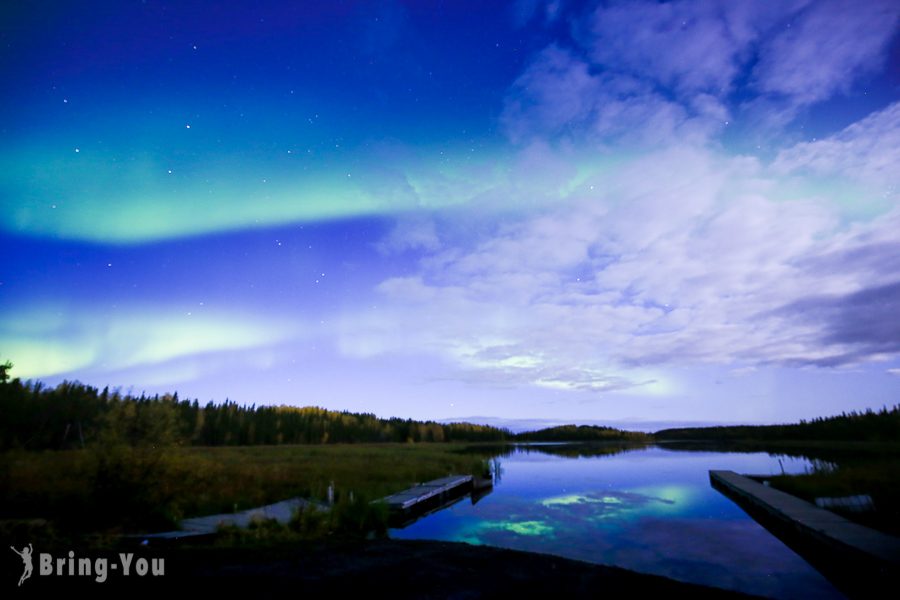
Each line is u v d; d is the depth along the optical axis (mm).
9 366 23812
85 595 4797
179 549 7457
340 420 128500
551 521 15109
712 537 12672
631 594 5750
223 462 26016
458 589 5754
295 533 10039
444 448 76438
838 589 8367
